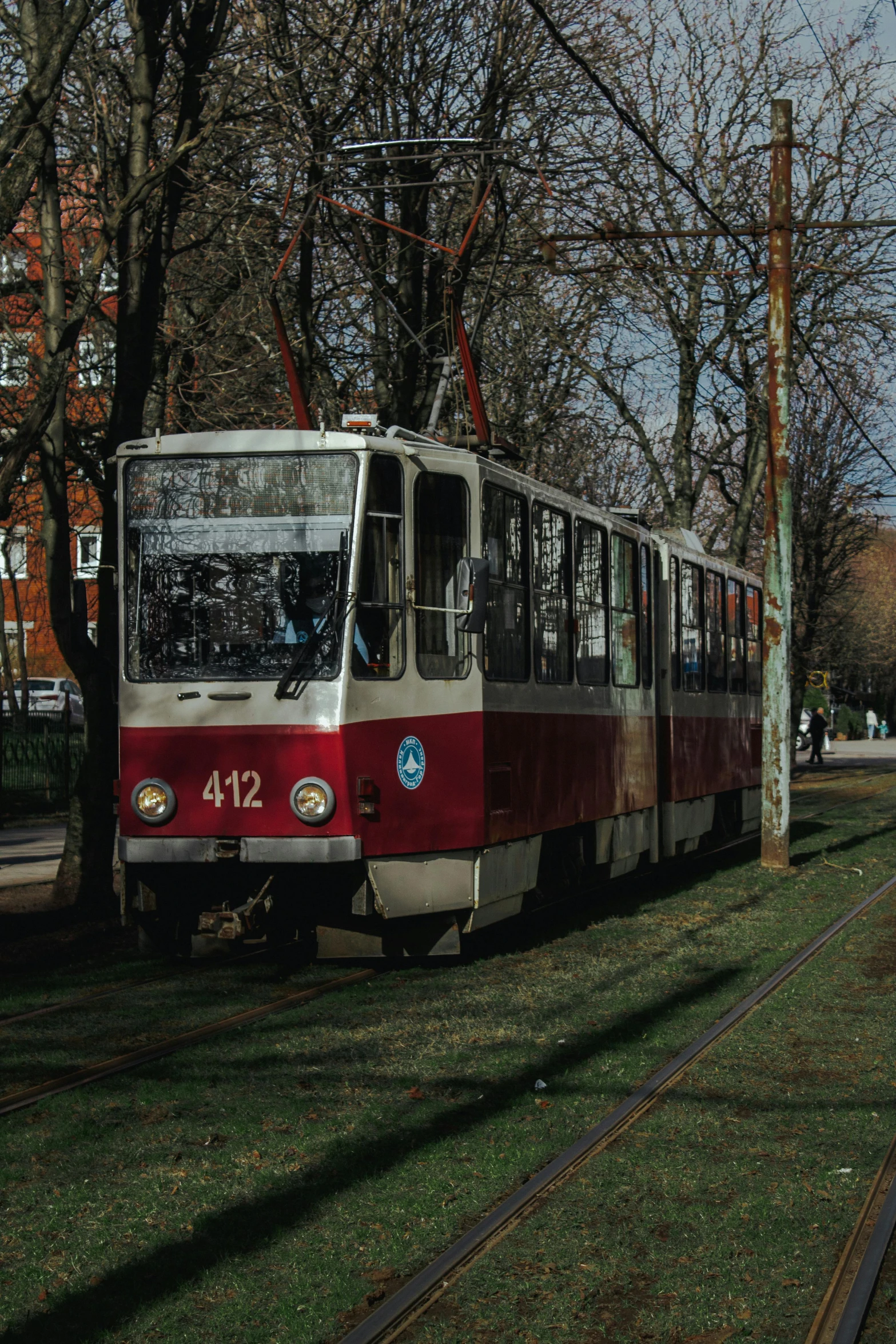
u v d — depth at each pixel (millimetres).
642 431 26125
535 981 9008
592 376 22797
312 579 8641
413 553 8977
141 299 11578
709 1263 4527
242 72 13445
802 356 27297
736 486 32906
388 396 17625
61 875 12055
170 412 14906
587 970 9406
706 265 25703
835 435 33031
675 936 10859
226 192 13023
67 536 11602
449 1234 4734
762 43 25906
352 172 15852
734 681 17500
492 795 9594
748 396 26266
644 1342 3996
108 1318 4094
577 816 11414
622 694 12820
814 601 35500
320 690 8508
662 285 24422
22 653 28875
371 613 8727
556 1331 4055
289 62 13594
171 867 9070
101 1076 6699
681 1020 7895
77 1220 4859
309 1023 7812
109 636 11719
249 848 8523
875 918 11773
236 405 15766
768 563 15766
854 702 75750
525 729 10297
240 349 16672
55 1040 7426
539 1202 5066
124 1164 5449
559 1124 5957
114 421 11523
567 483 24875
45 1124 5977
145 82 11594
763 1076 6781
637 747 13320
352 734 8508
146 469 8945
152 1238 4691
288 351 12719
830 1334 4035
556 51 17172
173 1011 8117
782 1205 5039
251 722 8570
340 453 8711
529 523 10539
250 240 14750
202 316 16031
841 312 25953
